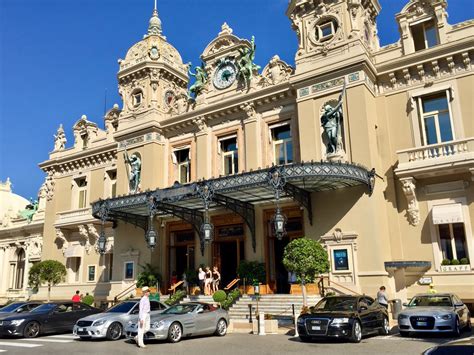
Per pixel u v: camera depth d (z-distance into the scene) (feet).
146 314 46.03
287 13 82.69
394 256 68.28
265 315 61.16
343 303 48.39
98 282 102.37
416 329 46.47
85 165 114.01
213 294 73.10
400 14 74.38
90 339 53.47
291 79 77.41
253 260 78.74
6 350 44.21
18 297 127.75
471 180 64.08
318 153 72.79
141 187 93.86
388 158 71.72
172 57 104.88
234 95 88.02
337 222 69.00
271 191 70.90
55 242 114.11
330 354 37.52
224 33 91.66
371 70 73.15
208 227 68.44
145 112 97.71
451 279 63.26
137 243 91.45
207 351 41.11
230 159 87.97
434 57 69.51
